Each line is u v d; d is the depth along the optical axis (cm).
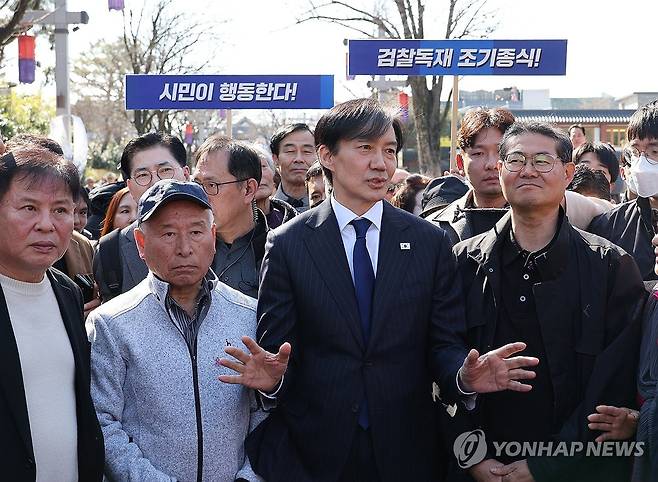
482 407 319
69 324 278
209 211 300
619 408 300
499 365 271
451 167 719
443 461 319
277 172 655
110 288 399
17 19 1079
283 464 297
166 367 293
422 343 304
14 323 265
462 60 708
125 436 291
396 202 588
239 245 395
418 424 303
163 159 444
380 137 299
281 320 299
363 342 295
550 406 313
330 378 293
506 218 325
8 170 266
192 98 702
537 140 312
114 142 3828
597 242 321
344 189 305
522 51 698
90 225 602
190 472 291
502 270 321
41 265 268
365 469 294
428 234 309
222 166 387
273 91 702
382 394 292
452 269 311
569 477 306
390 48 709
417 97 1709
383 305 294
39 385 265
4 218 264
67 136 800
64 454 268
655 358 296
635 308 310
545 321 310
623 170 391
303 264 299
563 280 312
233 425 300
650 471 288
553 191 310
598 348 309
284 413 304
